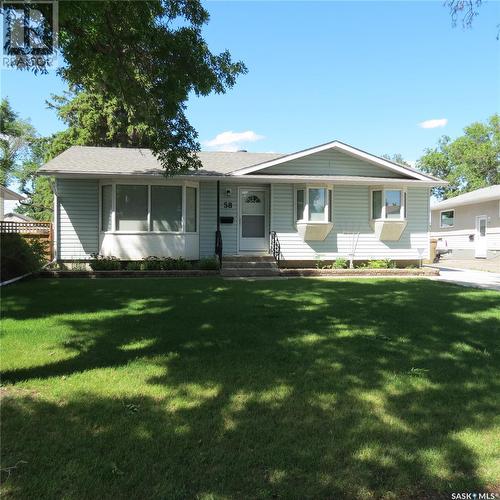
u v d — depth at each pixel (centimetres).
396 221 1523
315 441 311
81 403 365
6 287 1030
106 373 438
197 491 255
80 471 270
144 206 1395
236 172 1419
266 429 327
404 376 445
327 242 1537
